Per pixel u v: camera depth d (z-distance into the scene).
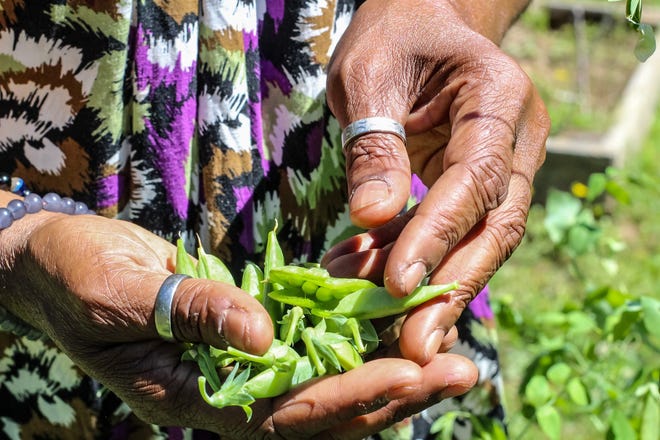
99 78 0.58
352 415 0.50
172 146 0.59
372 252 0.54
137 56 0.57
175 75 0.58
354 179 0.54
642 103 1.60
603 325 0.75
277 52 0.59
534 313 1.08
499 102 0.54
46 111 0.58
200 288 0.50
